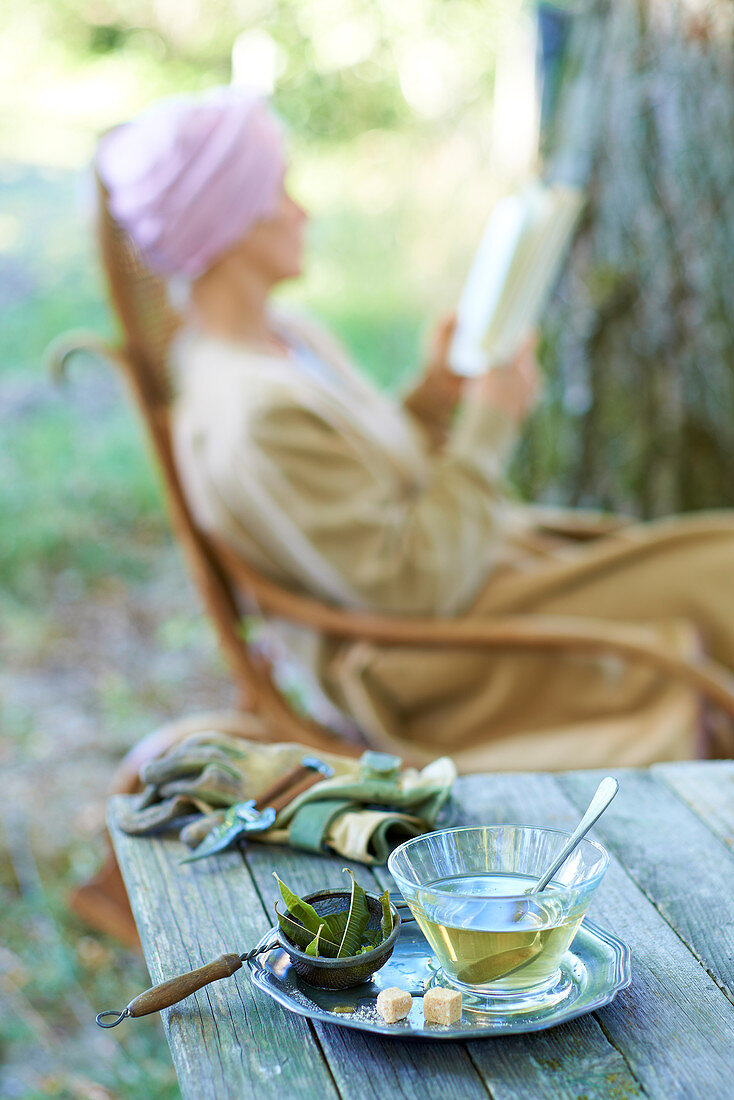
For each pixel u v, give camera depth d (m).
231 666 2.00
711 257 2.31
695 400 2.38
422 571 1.84
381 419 2.16
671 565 2.00
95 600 3.88
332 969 0.81
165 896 0.98
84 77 7.55
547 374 2.50
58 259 6.31
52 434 4.88
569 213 1.88
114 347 2.05
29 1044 1.92
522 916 0.77
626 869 1.01
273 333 2.13
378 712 1.87
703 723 1.84
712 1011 0.80
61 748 2.99
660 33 2.28
